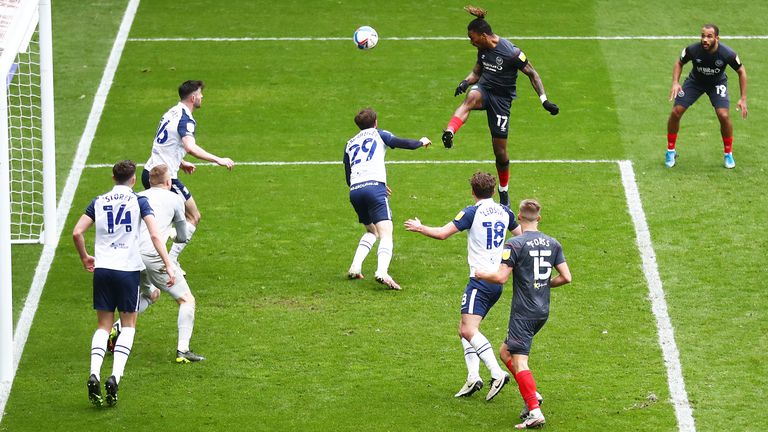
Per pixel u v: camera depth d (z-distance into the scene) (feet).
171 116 150.10
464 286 152.05
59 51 242.17
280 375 127.95
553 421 116.67
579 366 129.49
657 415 118.01
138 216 121.80
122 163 123.24
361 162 149.38
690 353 132.36
